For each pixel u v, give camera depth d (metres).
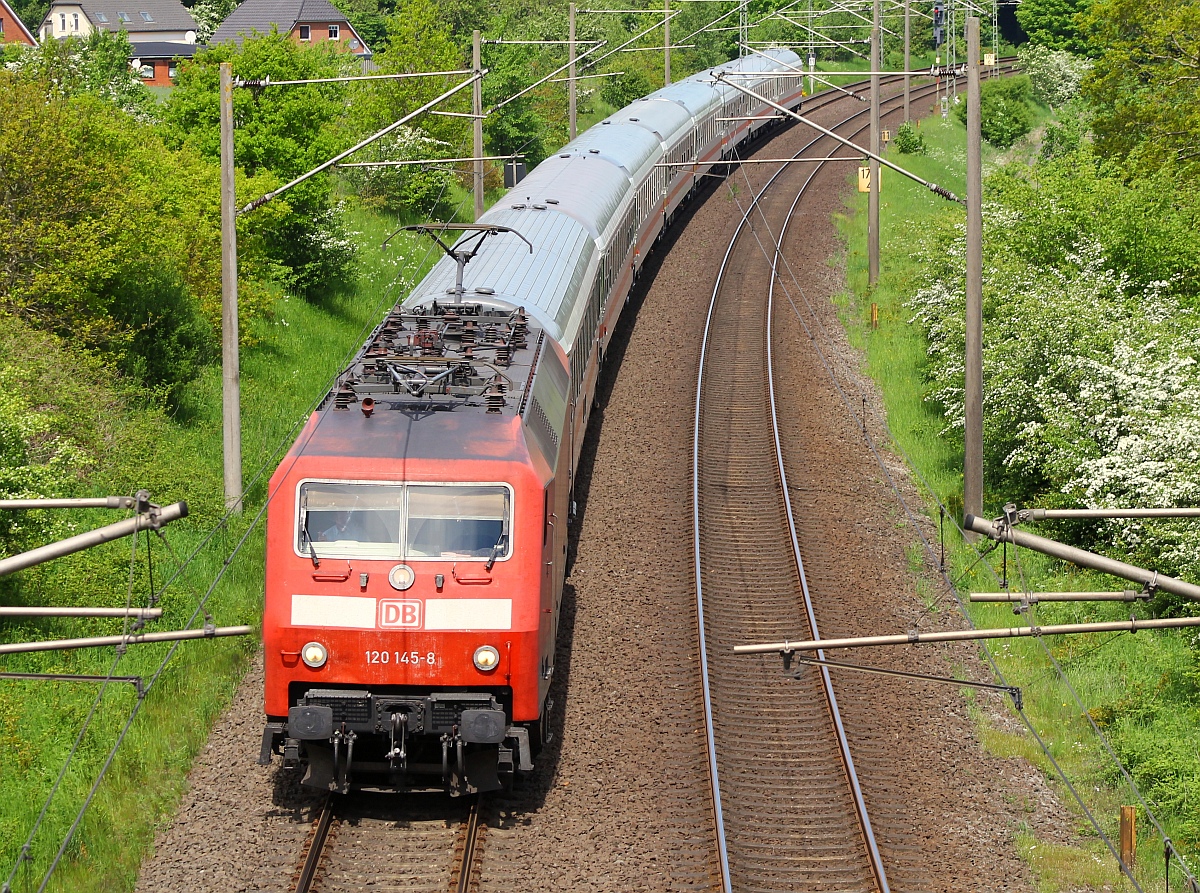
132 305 41.50
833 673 28.12
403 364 24.58
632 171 55.81
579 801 23.06
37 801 22.33
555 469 24.86
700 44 129.12
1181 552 29.75
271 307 48.16
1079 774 25.11
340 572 21.81
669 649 29.05
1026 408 39.56
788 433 43.25
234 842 21.50
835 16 145.75
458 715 21.78
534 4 127.00
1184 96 59.78
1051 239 47.62
